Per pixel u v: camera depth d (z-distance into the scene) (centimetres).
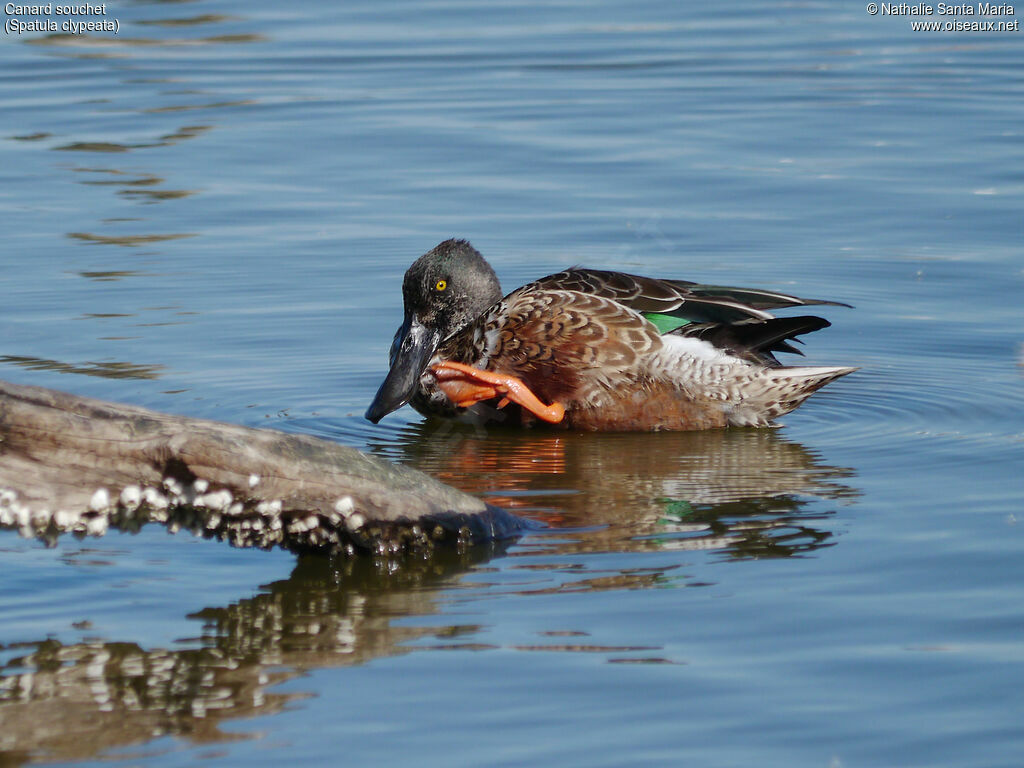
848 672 698
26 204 1802
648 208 1797
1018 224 1712
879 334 1433
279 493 838
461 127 2097
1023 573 821
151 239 1694
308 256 1647
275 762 630
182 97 2227
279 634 766
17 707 684
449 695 687
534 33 2534
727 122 2109
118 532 921
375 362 1371
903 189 1841
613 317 1241
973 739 634
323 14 2642
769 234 1708
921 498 987
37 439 792
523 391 1243
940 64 2327
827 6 2692
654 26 2578
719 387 1222
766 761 620
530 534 930
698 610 780
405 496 874
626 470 1104
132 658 738
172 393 1259
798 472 1077
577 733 646
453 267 1356
